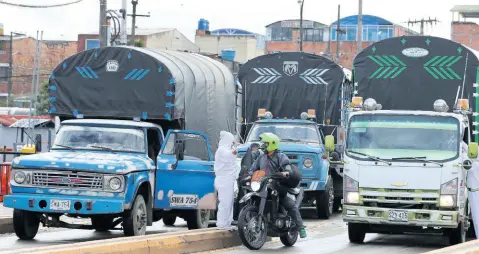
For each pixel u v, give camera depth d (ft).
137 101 88.17
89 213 70.13
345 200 76.79
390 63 96.68
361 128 78.18
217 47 442.91
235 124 109.91
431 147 76.33
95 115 90.07
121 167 70.69
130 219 72.23
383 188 75.46
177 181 78.54
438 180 74.59
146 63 88.33
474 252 57.41
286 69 123.85
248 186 71.77
